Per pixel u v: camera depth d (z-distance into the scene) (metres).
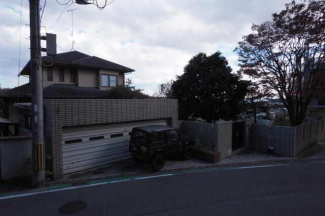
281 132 10.91
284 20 12.51
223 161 9.20
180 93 17.72
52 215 4.16
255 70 13.46
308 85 12.69
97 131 8.10
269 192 5.35
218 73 16.23
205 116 17.25
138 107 9.34
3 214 4.20
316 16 11.60
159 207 4.48
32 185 5.81
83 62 16.30
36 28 5.65
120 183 6.11
